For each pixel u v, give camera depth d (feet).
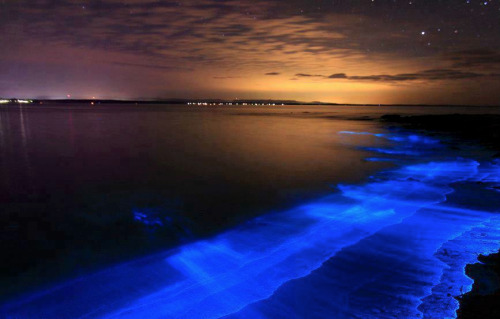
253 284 9.61
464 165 29.25
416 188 20.89
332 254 11.31
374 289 8.92
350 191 20.66
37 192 21.06
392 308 7.97
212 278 10.10
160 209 17.54
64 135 56.54
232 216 16.26
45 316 8.49
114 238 13.67
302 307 8.30
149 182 23.80
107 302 9.02
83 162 32.01
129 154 36.88
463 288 8.75
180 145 44.98
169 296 9.20
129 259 11.68
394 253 11.21
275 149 41.09
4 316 8.50
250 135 59.62
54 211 17.28
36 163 31.35
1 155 35.83
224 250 12.23
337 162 31.65
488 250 11.27
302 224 14.78
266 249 12.13
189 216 16.40
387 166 29.58
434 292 8.60
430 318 7.46
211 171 27.73
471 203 17.13
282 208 17.47
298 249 11.93
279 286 9.37
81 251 12.43
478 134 50.85
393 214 15.60
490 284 8.95
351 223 14.53
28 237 13.87
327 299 8.59
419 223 14.21
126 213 16.88
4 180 24.29
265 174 26.43
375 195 19.43
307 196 19.83
